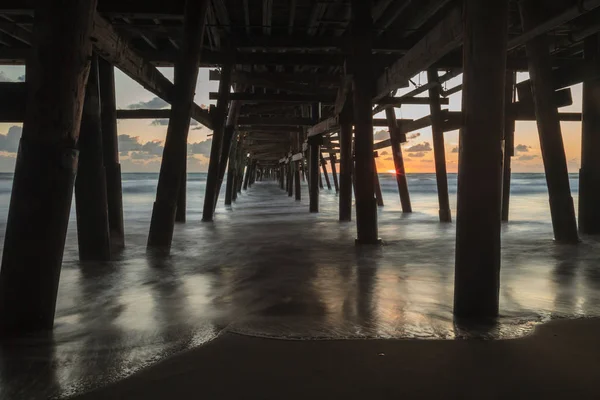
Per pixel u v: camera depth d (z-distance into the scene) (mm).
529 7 4586
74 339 2586
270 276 4414
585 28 6016
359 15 6051
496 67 2801
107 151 5910
